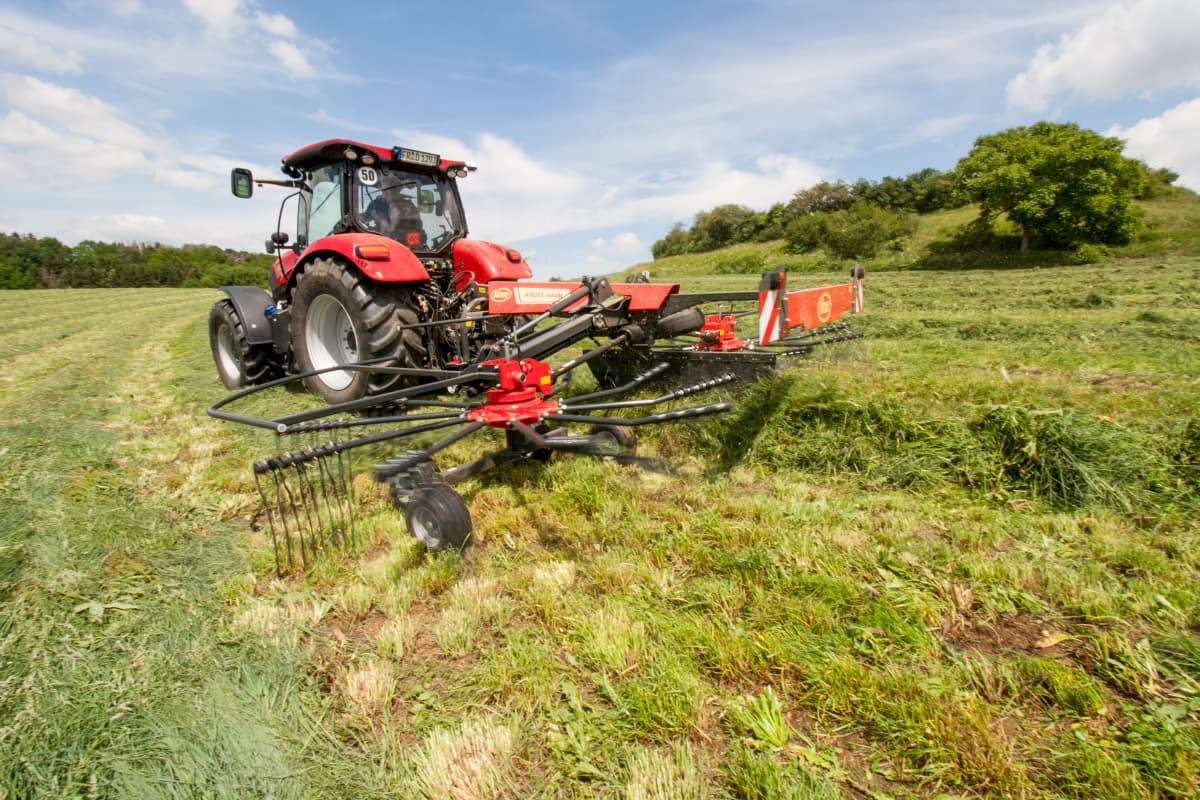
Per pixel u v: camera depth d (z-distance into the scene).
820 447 3.90
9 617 2.27
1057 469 3.21
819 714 1.81
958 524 2.94
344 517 3.30
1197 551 2.56
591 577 2.63
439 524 2.79
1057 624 2.19
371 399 3.33
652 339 4.38
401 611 2.40
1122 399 4.14
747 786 1.54
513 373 3.26
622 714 1.83
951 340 7.87
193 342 11.76
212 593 2.54
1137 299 11.77
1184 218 34.69
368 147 5.50
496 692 1.95
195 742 1.73
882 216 40.59
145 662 2.07
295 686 1.98
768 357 4.14
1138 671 1.88
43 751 1.68
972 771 1.58
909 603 2.27
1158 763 1.55
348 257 5.02
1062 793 1.53
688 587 2.50
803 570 2.55
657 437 4.48
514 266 5.92
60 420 5.36
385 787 1.61
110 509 3.31
